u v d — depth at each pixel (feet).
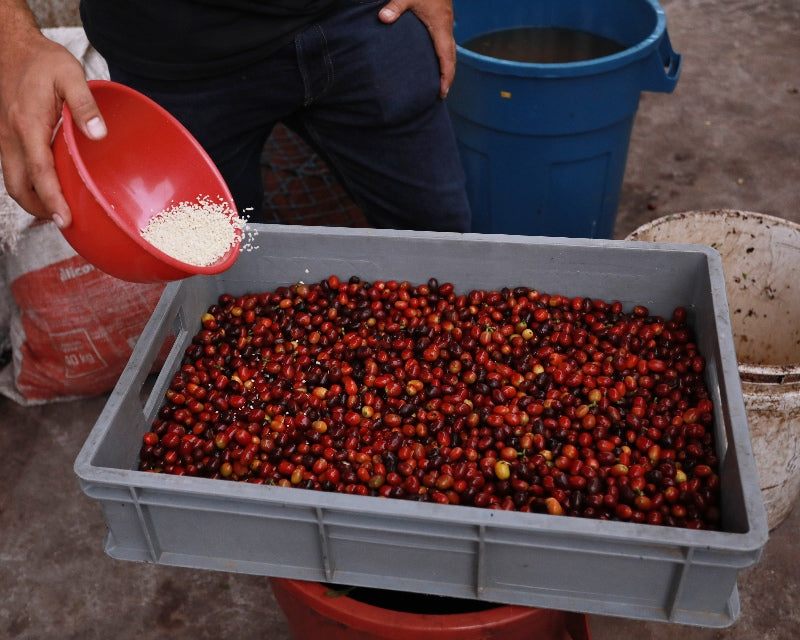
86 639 7.60
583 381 6.43
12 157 5.11
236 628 7.64
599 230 10.09
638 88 8.85
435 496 5.46
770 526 7.89
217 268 5.21
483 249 6.70
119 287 8.63
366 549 5.00
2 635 7.65
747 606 7.53
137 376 5.77
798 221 11.59
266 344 6.87
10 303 9.45
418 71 7.09
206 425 6.27
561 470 5.84
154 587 7.95
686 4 16.48
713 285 5.97
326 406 6.41
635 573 4.72
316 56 6.73
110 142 5.45
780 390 6.54
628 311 6.85
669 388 6.19
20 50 5.15
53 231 8.32
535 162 9.19
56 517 8.55
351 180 7.93
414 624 5.07
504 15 10.55
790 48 15.06
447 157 7.73
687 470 5.63
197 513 5.03
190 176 5.72
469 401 6.30
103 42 6.66
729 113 13.58
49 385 9.32
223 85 6.75
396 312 6.99
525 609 5.12
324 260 6.98
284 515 4.85
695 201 11.96
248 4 6.28
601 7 10.14
